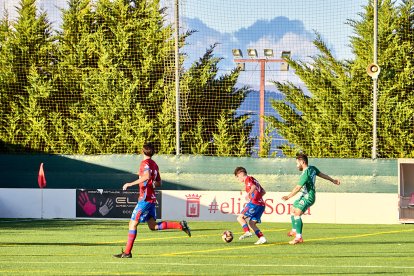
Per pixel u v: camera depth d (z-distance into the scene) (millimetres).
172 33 45531
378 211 37594
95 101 44125
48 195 39094
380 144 42438
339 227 35188
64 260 21469
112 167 39594
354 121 43031
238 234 30797
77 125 43844
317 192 38125
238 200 37969
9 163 40344
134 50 45531
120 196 38375
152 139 43406
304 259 21953
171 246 25703
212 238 28781
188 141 44125
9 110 44625
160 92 44469
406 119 42281
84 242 26859
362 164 38031
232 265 20469
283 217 37938
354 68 43969
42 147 44312
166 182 39094
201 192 38219
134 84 44000
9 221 36875
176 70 39562
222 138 44469
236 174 27281
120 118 43625
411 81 43688
